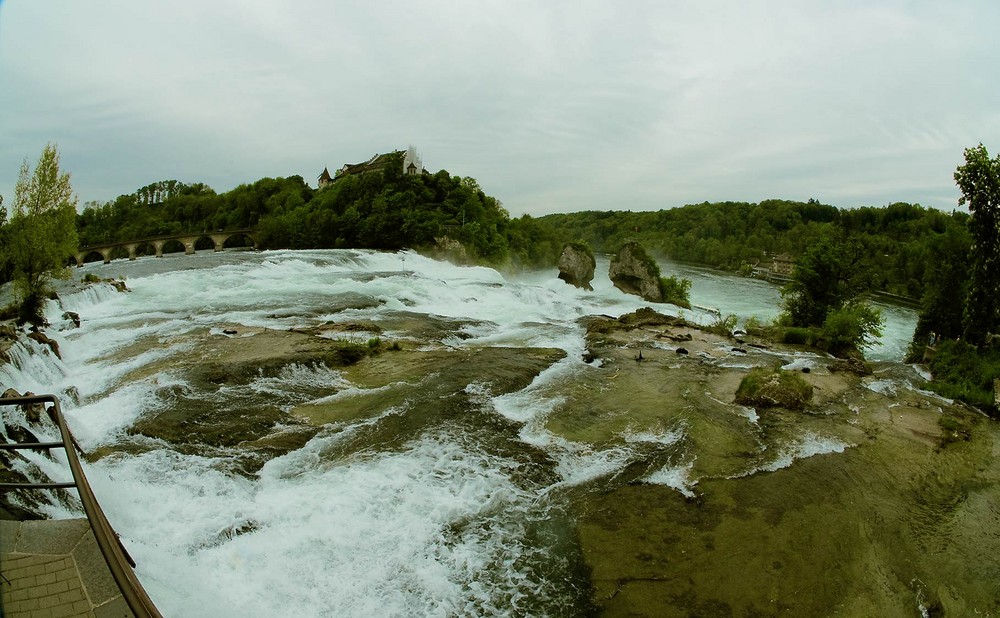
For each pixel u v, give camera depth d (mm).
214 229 128250
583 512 12117
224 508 11117
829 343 31438
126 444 13656
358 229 83438
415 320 30281
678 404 18719
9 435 11531
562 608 9320
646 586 9969
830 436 17047
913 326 58188
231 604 8477
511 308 38062
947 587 10688
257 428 15031
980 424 19469
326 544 10320
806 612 9625
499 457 14164
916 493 14094
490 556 10469
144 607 3691
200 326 25812
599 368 22938
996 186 28312
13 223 22672
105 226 137125
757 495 13266
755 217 161250
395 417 16234
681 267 129125
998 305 28547
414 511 11586
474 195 103438
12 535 6715
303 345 22391
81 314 28141
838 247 39031
